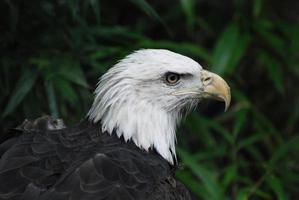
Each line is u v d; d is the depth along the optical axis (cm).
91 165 995
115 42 1517
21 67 1333
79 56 1370
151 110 1138
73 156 1034
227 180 1461
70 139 1077
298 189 1528
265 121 1576
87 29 1377
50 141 1062
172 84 1148
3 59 1341
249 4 1631
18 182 989
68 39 1361
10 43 1360
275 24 1636
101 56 1467
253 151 1517
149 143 1130
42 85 1377
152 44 1489
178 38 1697
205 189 1423
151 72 1129
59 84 1323
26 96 1336
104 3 1631
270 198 1456
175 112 1170
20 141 1065
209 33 1702
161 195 1018
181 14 1670
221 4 1708
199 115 1528
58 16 1355
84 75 1409
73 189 966
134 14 1678
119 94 1120
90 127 1126
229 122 1675
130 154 1052
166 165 1115
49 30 1364
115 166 1007
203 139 1518
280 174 1497
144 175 1026
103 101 1125
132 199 983
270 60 1595
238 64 1692
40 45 1371
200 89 1167
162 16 1666
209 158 1516
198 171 1402
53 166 1014
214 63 1508
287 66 1644
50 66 1333
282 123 1709
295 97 1695
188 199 1072
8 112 1267
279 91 1627
